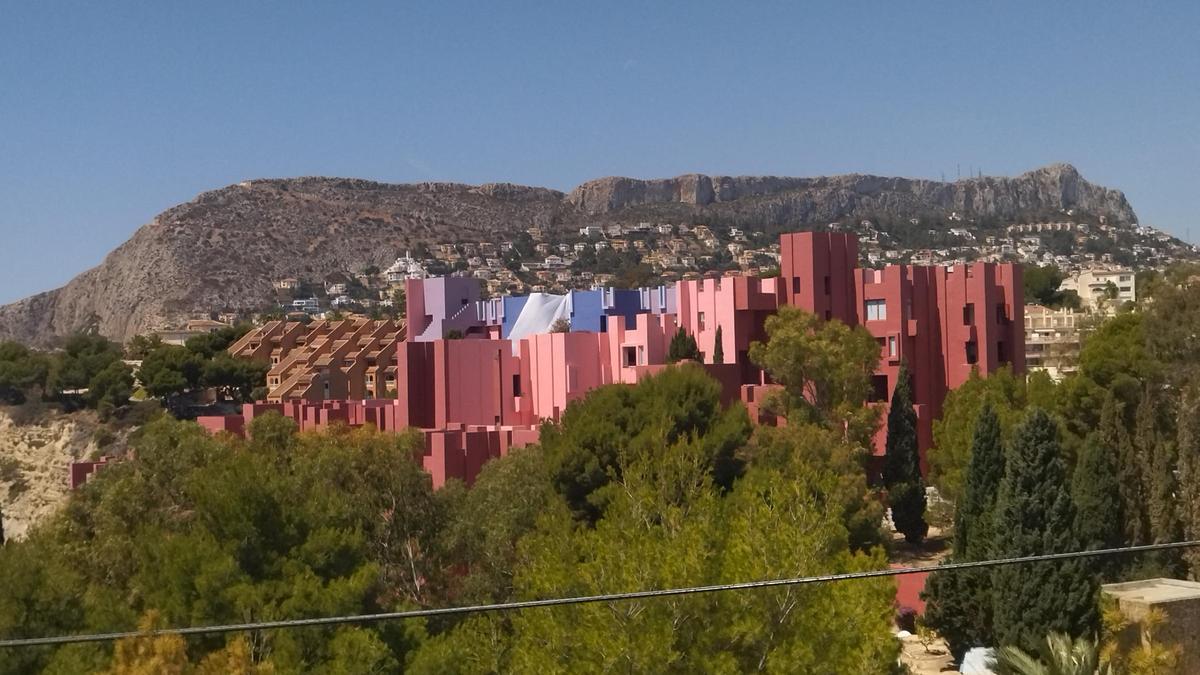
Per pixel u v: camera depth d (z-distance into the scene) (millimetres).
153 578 38531
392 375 151125
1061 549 42188
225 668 32188
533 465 51969
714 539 36094
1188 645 41344
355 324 175750
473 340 79812
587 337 80000
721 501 41938
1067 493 42938
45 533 50219
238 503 38562
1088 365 66312
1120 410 55219
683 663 32656
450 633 40125
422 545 49094
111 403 141000
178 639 32094
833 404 70000
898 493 70000
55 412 144000
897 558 67062
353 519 46344
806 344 69062
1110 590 43688
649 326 80188
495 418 79750
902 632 53125
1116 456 53000
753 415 71000
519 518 48438
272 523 38938
